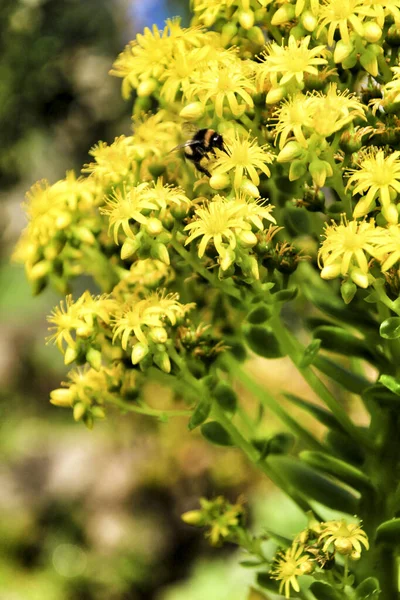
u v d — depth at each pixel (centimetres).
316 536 56
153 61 58
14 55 215
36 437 211
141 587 169
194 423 58
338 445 60
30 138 223
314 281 60
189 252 57
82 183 60
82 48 218
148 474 171
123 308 57
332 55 56
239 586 128
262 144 57
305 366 56
